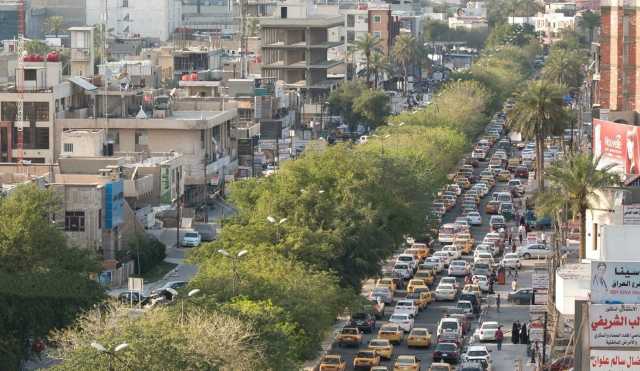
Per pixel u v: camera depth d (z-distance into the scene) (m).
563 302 194.62
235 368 176.38
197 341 173.62
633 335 162.38
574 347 165.50
